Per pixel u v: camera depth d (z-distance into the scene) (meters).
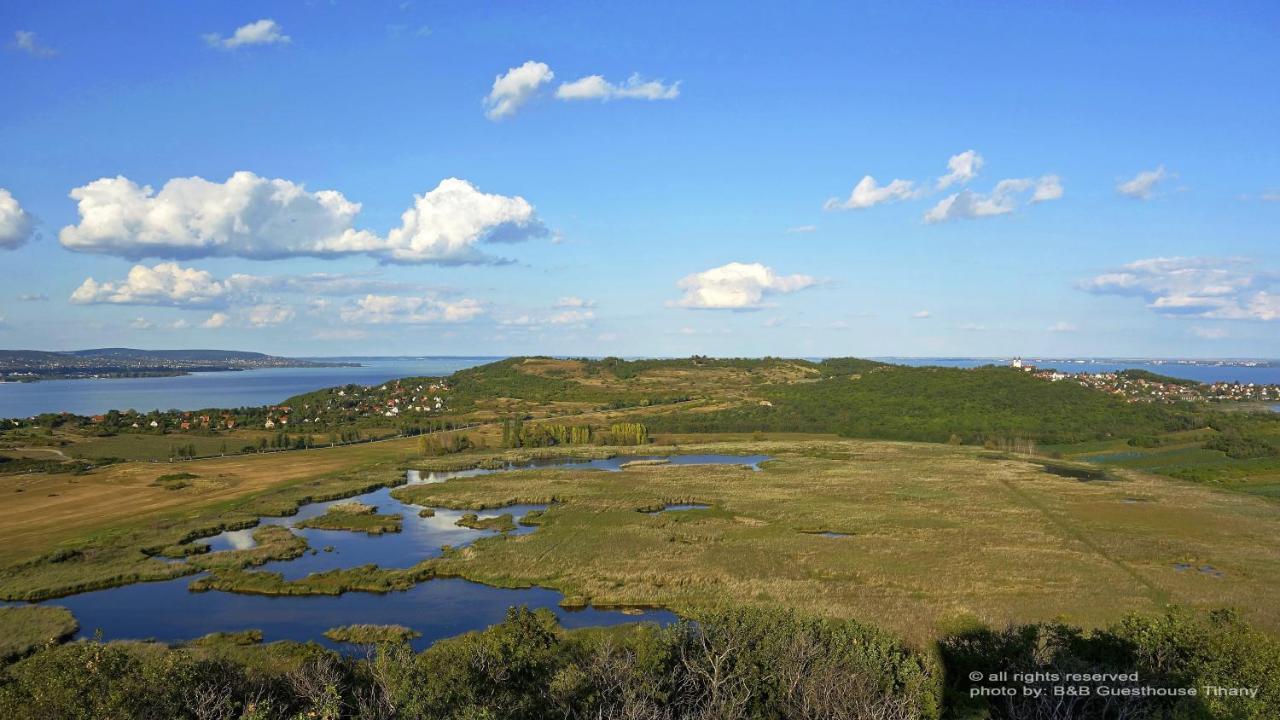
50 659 27.05
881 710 25.78
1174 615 33.09
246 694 27.03
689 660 31.52
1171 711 25.47
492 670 30.59
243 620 49.69
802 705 27.83
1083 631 41.19
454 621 49.44
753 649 32.41
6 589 55.34
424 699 27.11
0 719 23.25
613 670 30.36
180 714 24.78
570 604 51.62
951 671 34.34
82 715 23.28
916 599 50.88
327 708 25.52
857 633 33.91
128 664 26.94
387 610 51.62
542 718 27.39
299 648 41.66
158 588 57.16
